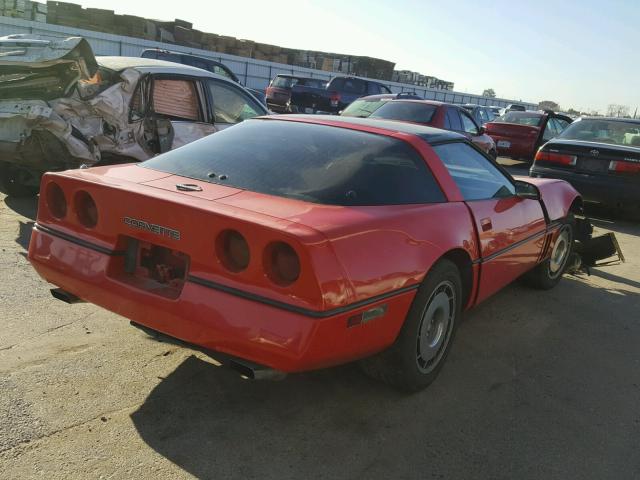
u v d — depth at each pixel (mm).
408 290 2682
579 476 2531
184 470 2328
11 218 5645
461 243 3123
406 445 2637
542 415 3008
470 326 4172
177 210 2418
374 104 10547
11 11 21172
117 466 2312
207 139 3287
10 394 2721
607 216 9297
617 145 8570
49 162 5438
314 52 35156
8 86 5605
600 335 4207
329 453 2529
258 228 2229
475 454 2617
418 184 3053
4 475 2195
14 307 3670
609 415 3072
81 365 3061
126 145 5613
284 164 2855
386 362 2883
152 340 3416
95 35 22375
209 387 2973
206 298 2359
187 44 26844
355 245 2385
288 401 2918
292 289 2211
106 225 2676
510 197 3986
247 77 28484
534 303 4789
